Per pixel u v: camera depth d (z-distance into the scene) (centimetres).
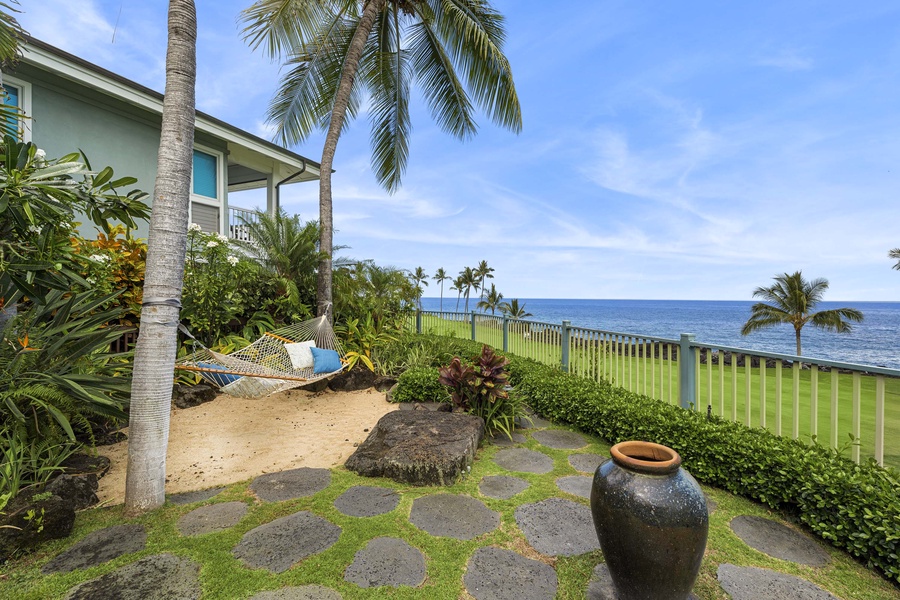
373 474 311
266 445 386
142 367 255
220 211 898
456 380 425
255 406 511
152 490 256
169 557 209
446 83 895
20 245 293
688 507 161
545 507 267
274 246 731
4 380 287
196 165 855
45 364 314
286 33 693
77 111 658
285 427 439
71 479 261
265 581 191
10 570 196
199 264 613
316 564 204
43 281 307
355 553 214
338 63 841
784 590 188
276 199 1109
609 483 175
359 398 556
